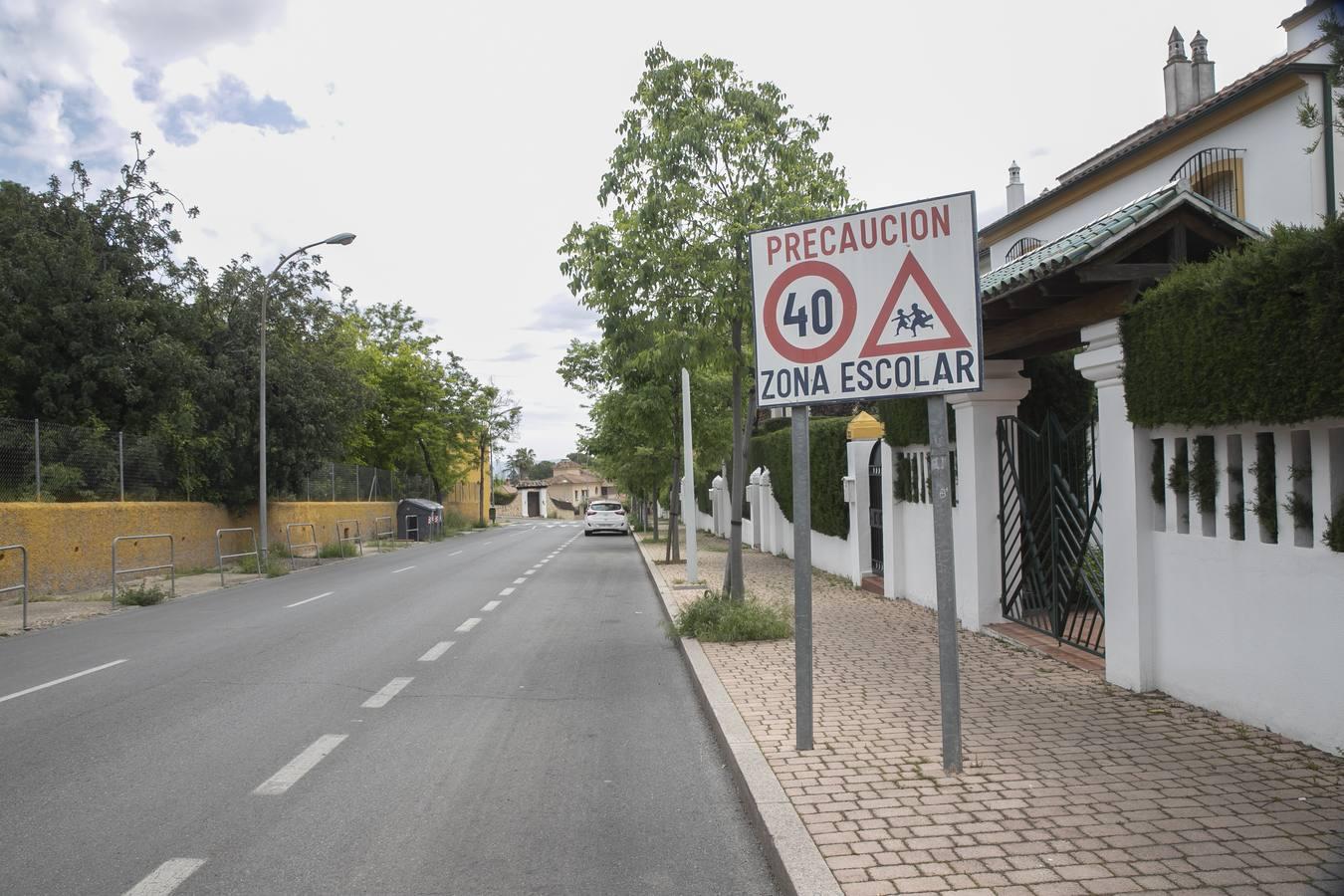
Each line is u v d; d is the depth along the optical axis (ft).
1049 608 30.66
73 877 13.60
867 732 19.83
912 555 41.47
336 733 22.18
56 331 70.54
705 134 39.45
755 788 16.12
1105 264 21.95
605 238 40.27
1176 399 19.71
